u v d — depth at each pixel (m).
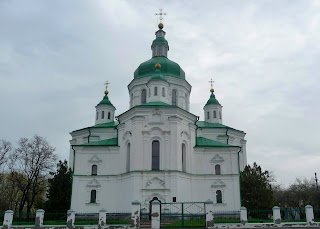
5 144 64.94
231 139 55.72
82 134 55.50
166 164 42.78
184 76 56.97
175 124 44.34
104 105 61.50
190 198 44.72
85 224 32.38
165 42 62.03
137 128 43.94
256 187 46.47
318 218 35.94
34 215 34.69
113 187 45.69
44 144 64.88
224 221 33.66
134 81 55.38
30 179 61.41
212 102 62.78
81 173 46.41
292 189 76.38
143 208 40.31
